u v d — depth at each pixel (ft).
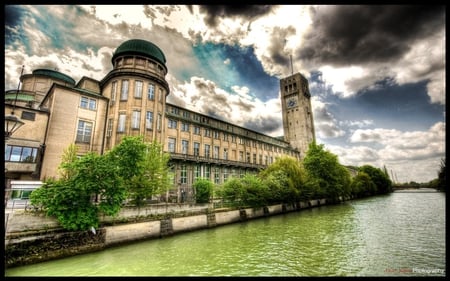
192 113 136.26
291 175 124.77
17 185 55.01
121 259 41.86
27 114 69.56
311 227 71.46
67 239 42.98
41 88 113.50
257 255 43.93
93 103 84.58
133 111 86.12
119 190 50.62
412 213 94.73
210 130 143.84
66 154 59.67
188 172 117.50
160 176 67.67
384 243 50.67
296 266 37.81
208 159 125.59
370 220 81.10
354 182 202.39
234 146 161.27
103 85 96.58
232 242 54.34
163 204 65.10
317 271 35.55
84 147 79.51
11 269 35.68
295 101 261.85
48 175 69.97
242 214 88.12
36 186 56.95
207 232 67.21
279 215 104.42
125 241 51.72
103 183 47.57
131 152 60.59
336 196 158.10
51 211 42.47
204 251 46.96
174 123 120.98
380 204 138.92
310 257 42.34
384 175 267.80
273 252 45.75
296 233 63.31
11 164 62.18
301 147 245.45
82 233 45.29
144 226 56.29
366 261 39.81
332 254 43.80
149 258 42.47
